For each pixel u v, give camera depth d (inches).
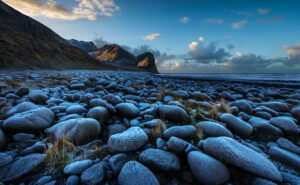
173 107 107.4
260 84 462.6
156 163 54.9
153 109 114.9
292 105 168.2
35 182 48.7
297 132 83.8
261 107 133.2
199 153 57.4
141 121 102.8
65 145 65.9
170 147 62.9
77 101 149.7
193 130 82.0
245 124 88.8
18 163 52.3
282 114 123.6
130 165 51.7
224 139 60.9
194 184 50.5
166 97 183.5
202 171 50.7
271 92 241.0
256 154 56.7
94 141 75.2
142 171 49.7
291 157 61.6
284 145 75.3
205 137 80.4
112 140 64.3
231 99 206.1
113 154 62.7
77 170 51.6
